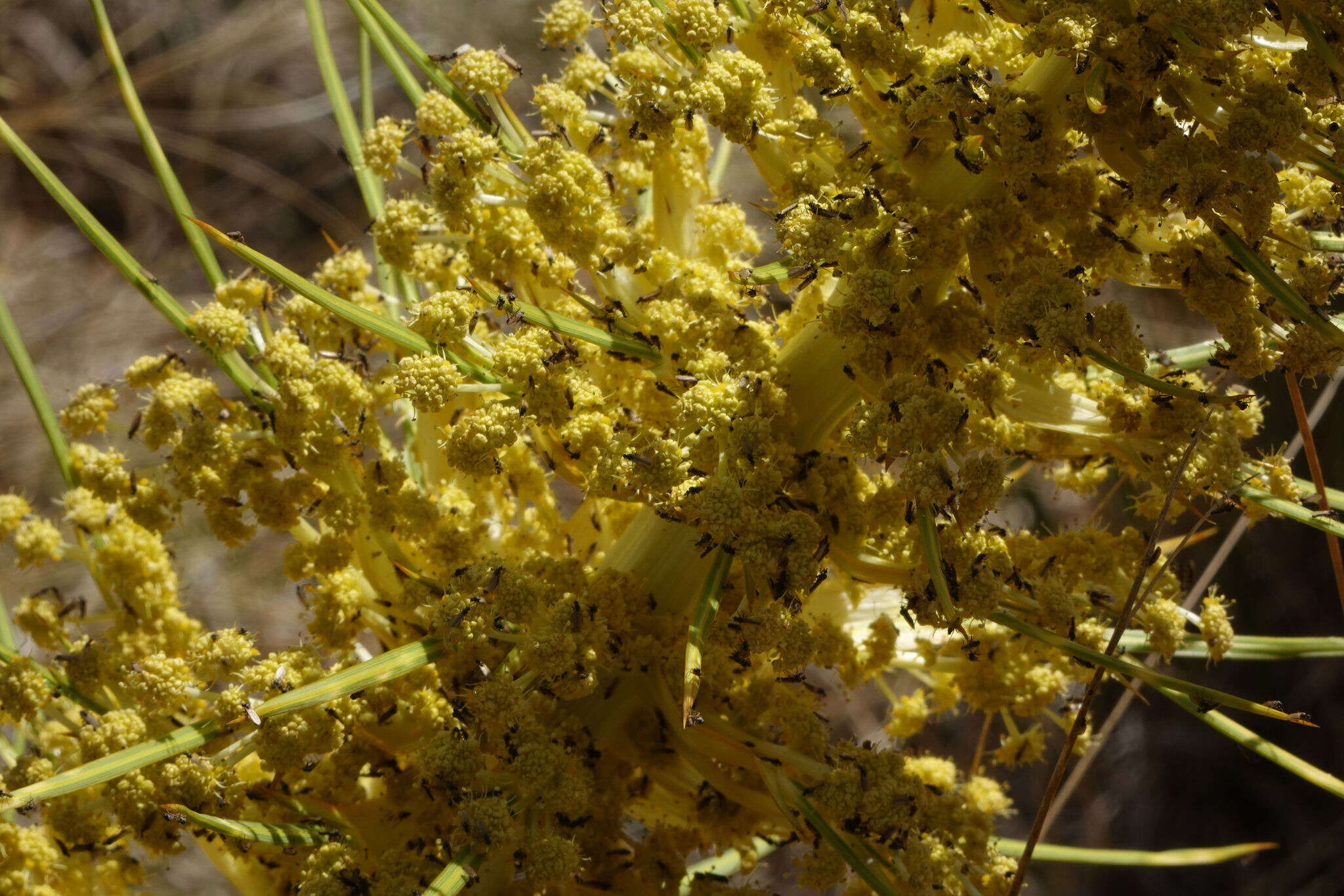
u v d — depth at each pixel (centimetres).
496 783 52
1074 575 56
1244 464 55
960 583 52
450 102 55
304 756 54
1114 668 51
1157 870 127
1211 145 51
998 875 57
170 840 54
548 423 53
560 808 53
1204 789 128
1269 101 51
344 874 53
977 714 130
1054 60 53
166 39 155
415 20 151
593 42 145
